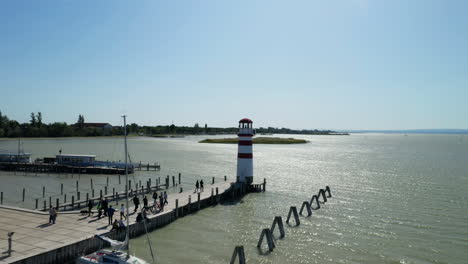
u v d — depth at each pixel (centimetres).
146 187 4981
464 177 6153
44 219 2736
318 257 2359
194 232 2877
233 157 10162
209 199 3869
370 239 2723
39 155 9919
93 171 6538
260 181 5662
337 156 11306
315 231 2928
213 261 2266
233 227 3030
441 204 3922
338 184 5406
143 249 2461
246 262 2259
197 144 17638
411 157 10900
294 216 3164
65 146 14412
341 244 2614
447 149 15625
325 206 3856
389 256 2381
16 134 18600
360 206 3844
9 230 2428
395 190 4847
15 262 1844
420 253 2436
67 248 2131
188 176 6262
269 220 3275
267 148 16075
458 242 2653
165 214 3078
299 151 13950
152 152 11938
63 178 5994
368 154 12344
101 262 2016
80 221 2703
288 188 5053
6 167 6944
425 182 5581
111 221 2642
